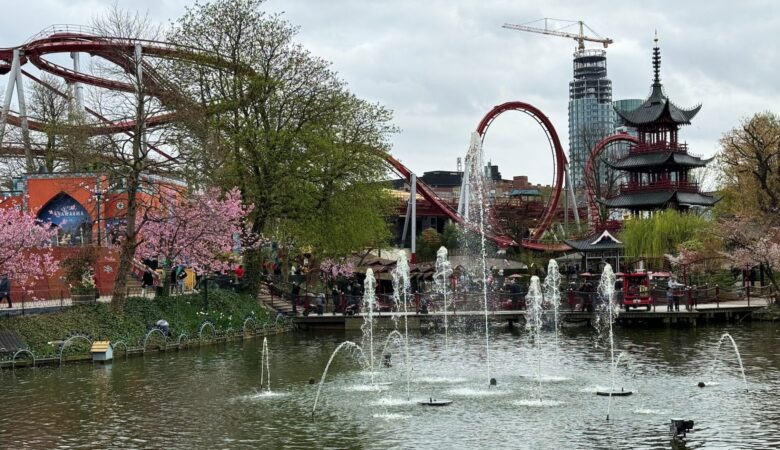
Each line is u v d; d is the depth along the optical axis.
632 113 120.69
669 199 112.19
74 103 99.62
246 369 52.22
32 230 59.66
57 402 41.47
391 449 31.67
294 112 80.81
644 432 33.78
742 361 52.59
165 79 72.06
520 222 140.12
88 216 75.94
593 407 38.88
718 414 36.97
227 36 79.81
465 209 135.00
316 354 59.88
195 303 71.19
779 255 79.75
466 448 31.66
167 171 64.38
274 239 90.25
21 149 96.94
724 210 111.69
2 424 36.72
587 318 78.44
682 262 88.25
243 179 77.44
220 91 78.19
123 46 69.31
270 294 89.31
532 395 42.16
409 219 152.75
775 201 92.94
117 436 34.38
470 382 46.47
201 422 36.81
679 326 75.06
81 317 59.34
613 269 108.00
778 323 76.50
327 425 35.94
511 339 68.69
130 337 59.69
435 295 81.75
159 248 69.19
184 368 52.66
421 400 41.22
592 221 143.12
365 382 47.03
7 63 100.94
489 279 94.19
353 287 91.19
